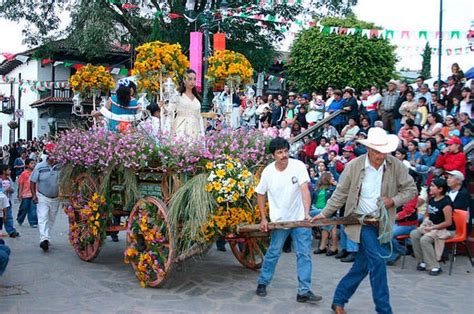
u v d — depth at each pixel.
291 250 8.84
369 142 4.95
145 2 17.39
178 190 6.21
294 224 5.49
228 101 8.62
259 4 16.69
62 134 8.05
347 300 5.46
